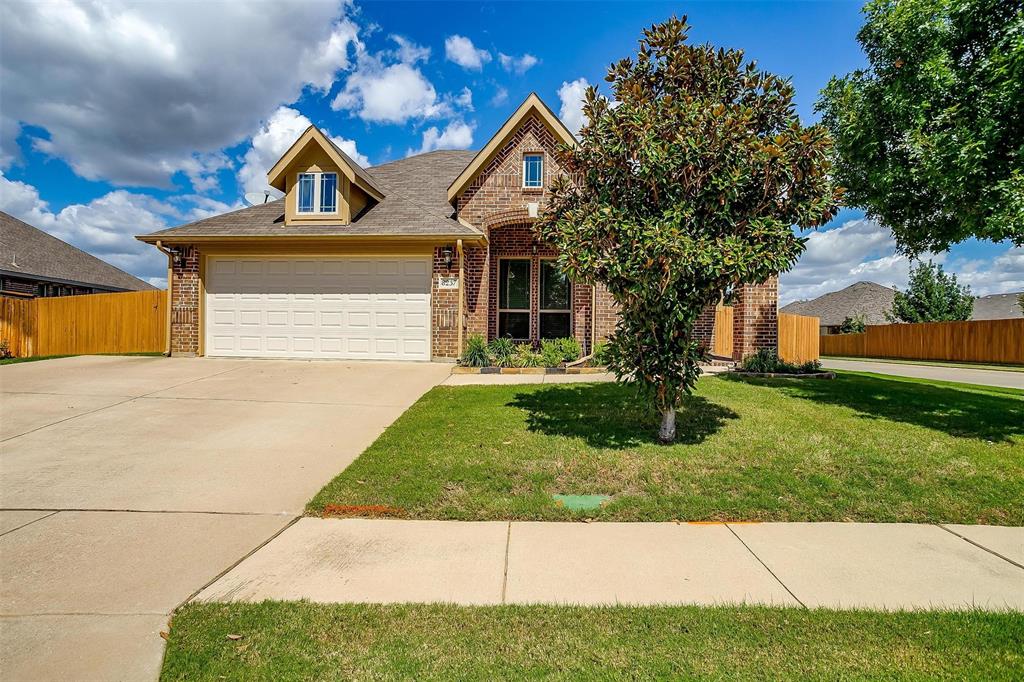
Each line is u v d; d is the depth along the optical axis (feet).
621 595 10.59
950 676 8.14
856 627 9.43
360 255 42.32
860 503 15.31
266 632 9.30
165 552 12.47
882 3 26.23
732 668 8.34
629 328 20.77
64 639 9.15
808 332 46.91
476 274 42.86
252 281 43.34
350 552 12.51
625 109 19.10
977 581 11.18
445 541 13.12
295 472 18.07
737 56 20.15
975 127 22.86
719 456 18.72
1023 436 21.27
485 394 29.01
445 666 8.40
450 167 56.90
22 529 13.62
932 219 28.43
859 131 27.35
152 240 42.45
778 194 18.83
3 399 28.02
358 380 33.68
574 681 8.04
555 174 42.47
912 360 83.51
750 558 12.25
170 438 21.76
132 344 52.34
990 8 22.71
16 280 65.82
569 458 18.53
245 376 34.73
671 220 17.92
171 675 8.23
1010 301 128.57
